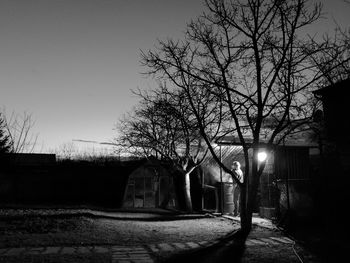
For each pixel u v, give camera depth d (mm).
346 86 14180
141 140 23625
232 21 13547
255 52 13156
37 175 25734
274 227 13188
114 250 9648
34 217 15391
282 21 12914
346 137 13859
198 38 14086
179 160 21250
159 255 9117
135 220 16188
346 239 10781
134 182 23828
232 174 13023
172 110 18688
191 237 11773
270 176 15953
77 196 26297
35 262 8203
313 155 16969
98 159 35719
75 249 9664
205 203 21359
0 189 24828
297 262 8531
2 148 28781
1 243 10219
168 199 23094
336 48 13633
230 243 10719
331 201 12688
